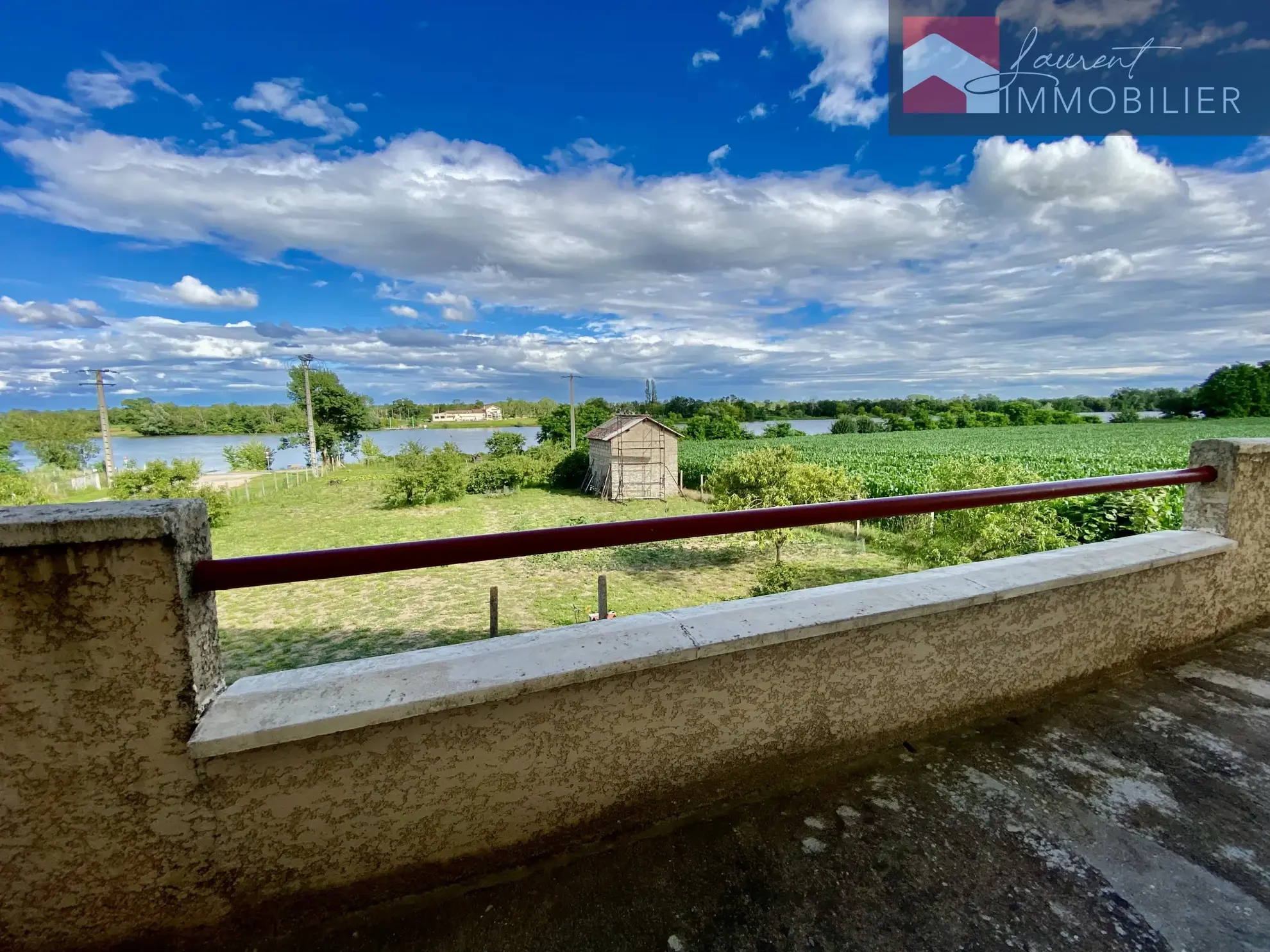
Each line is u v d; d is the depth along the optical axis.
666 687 1.25
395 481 25.64
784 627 1.33
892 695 1.55
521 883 1.16
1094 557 1.90
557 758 1.18
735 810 1.36
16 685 0.87
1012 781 1.46
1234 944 1.04
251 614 11.40
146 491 21.77
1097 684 1.91
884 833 1.30
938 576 1.69
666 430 28.39
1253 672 1.99
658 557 15.58
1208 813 1.36
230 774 0.98
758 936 1.06
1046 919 1.09
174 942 1.02
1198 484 2.25
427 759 1.09
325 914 1.08
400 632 10.24
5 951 0.95
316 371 49.44
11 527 0.81
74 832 0.94
